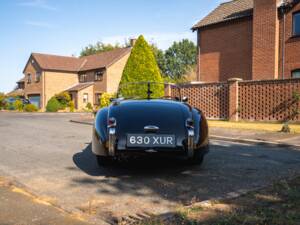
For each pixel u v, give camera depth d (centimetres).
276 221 286
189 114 473
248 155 648
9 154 670
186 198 374
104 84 3569
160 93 1527
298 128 1059
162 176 475
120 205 353
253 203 337
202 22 2052
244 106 1327
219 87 1408
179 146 445
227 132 1005
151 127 443
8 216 316
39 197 376
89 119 1747
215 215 304
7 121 1728
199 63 2061
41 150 720
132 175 482
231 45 1884
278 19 1662
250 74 1792
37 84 3944
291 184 415
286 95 1204
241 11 1878
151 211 332
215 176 472
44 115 2473
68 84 3975
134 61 1661
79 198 378
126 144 440
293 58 1606
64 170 519
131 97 610
